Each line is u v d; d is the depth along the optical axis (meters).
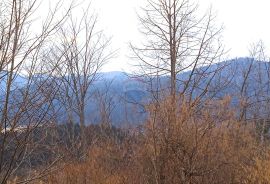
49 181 7.24
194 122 8.22
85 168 8.72
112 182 8.72
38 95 3.55
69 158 7.02
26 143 3.57
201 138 8.01
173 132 8.07
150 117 8.18
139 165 8.48
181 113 8.23
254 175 8.41
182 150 8.02
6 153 3.60
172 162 8.02
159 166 8.03
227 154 8.41
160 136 8.15
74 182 8.28
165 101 8.30
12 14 3.44
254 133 10.88
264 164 8.91
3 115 3.42
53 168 4.17
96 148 9.98
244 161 9.18
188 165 7.96
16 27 3.45
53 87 3.62
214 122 8.50
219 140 8.43
